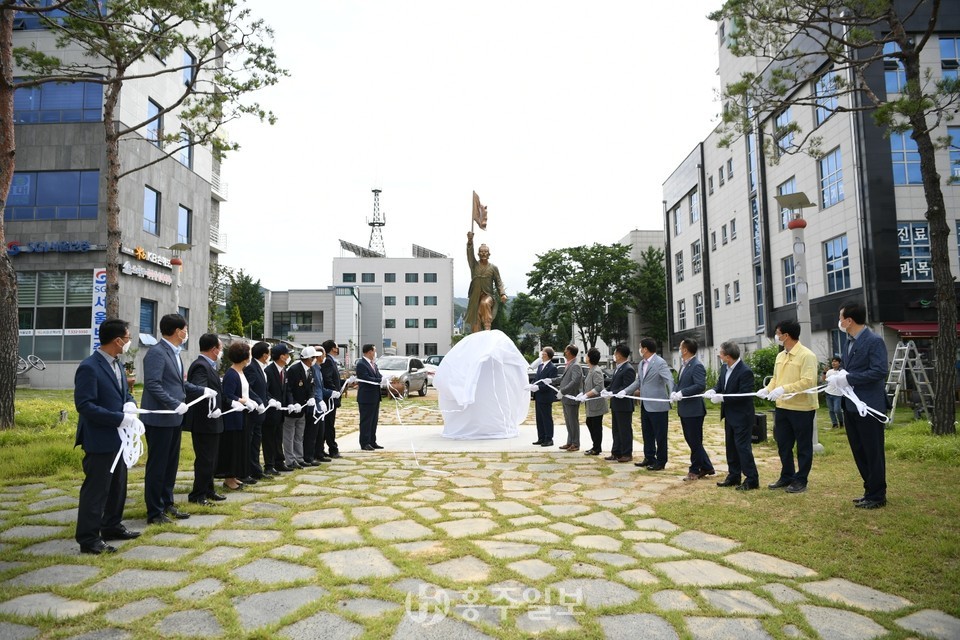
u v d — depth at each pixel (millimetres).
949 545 4250
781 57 10633
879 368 5305
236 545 4480
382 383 10031
